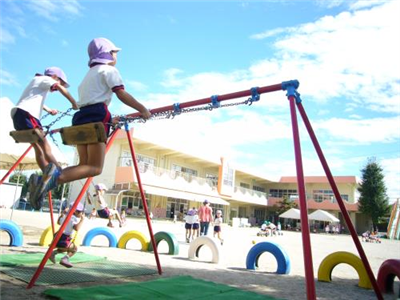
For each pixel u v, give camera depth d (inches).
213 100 181.5
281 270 287.7
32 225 560.1
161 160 1357.0
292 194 1984.5
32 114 127.0
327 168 186.4
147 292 176.6
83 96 119.8
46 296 160.1
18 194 1184.8
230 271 280.8
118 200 1149.1
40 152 121.5
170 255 350.9
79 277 205.8
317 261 418.0
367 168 1841.8
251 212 1925.4
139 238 369.7
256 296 185.9
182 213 1418.6
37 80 135.0
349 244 840.9
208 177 1616.6
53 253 236.7
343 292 227.8
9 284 177.6
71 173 106.9
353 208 1818.4
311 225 1844.2
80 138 113.0
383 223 1813.5
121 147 1203.9
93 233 375.2
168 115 193.8
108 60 123.6
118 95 117.3
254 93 171.5
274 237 946.7
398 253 634.8
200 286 201.2
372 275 184.7
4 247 306.5
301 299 194.1
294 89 160.2
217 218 568.1
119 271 233.5
